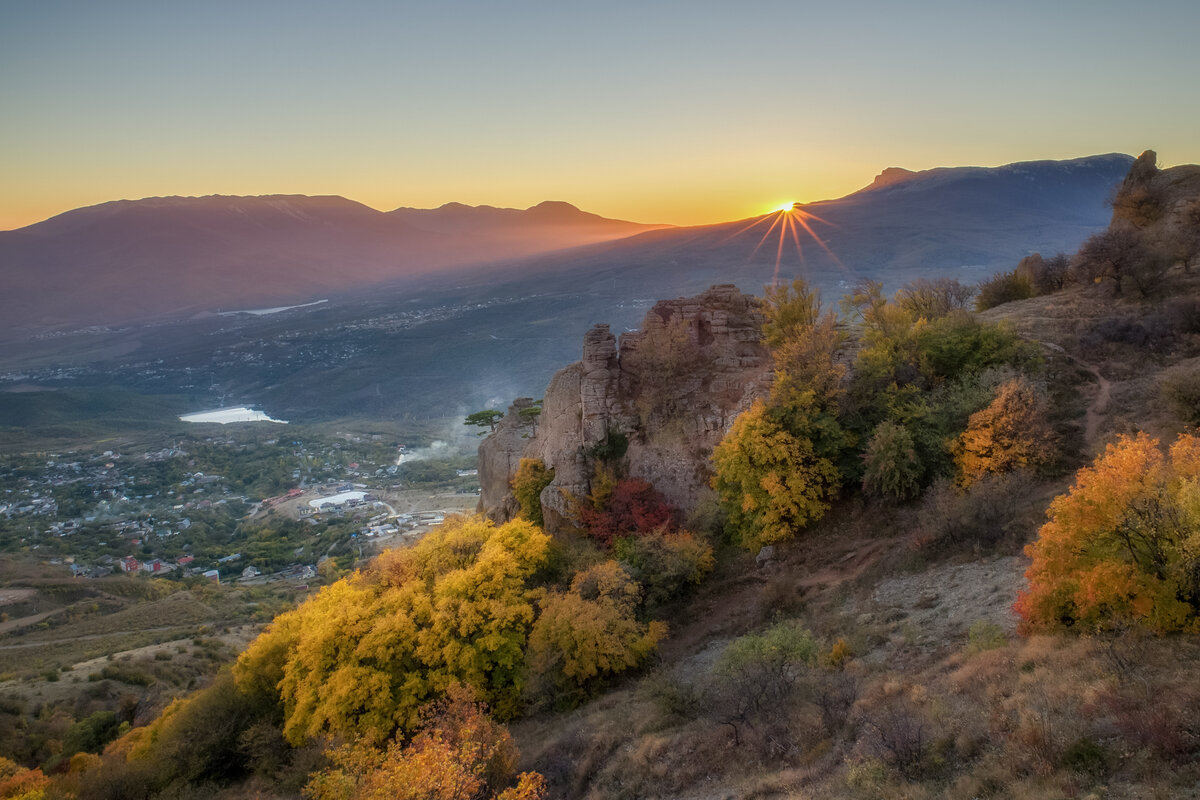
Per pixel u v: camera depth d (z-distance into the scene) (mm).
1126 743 12789
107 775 33844
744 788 17781
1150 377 39844
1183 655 15023
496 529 43781
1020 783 12922
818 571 34938
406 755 22031
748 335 52219
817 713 19891
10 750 58625
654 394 50094
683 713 24781
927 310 58406
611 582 35094
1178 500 17344
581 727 27344
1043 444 33344
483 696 31797
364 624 34125
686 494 46156
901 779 14891
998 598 23734
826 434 39000
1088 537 19031
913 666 21188
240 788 33156
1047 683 15914
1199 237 56656
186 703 41031
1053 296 61844
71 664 94500
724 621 34656
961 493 31797
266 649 39156
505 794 19406
